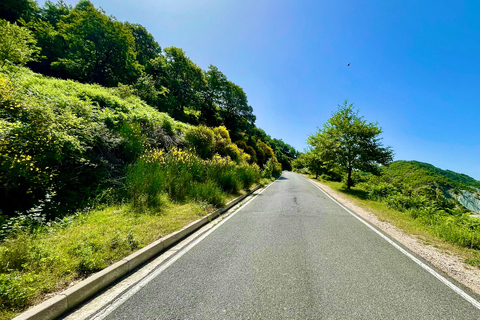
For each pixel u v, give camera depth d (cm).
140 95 2212
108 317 217
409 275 319
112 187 655
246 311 228
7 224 357
